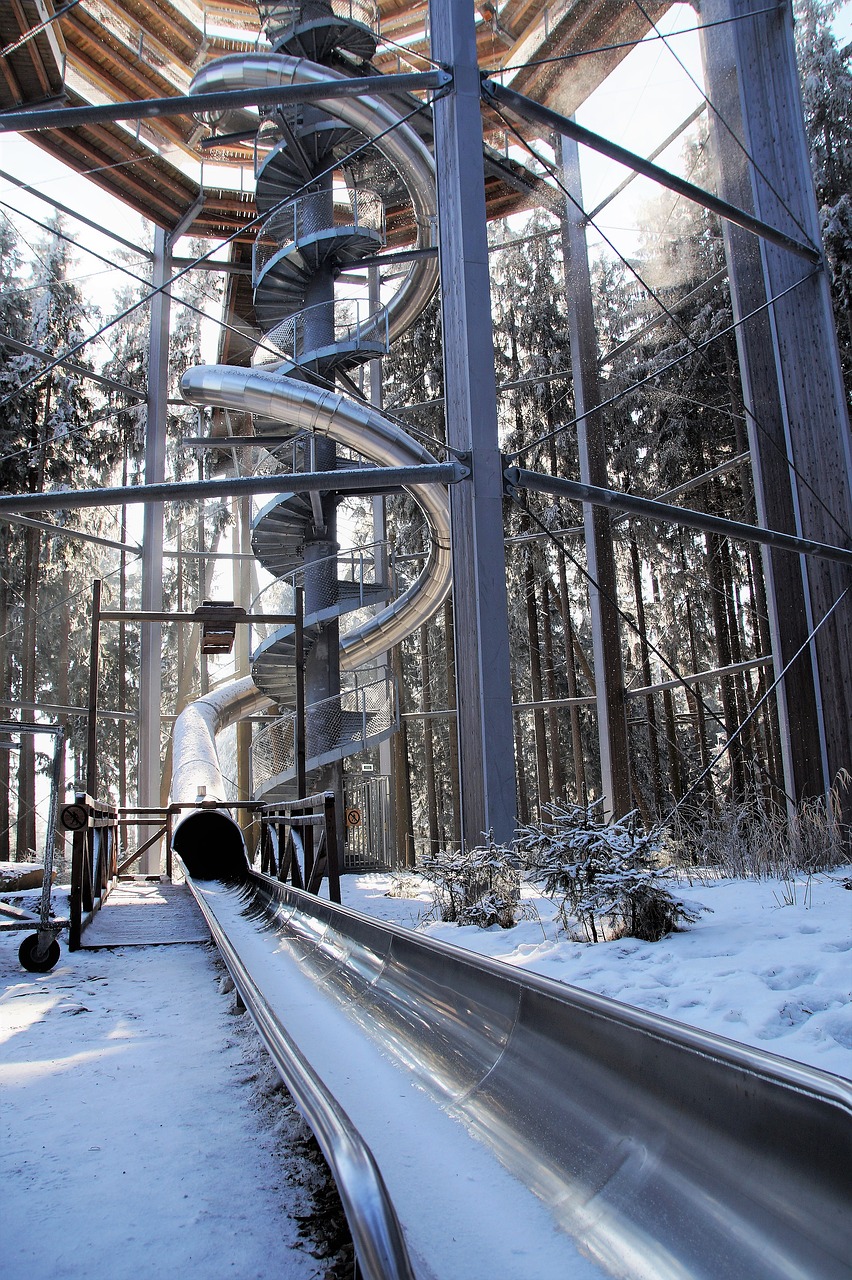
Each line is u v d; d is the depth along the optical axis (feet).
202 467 87.10
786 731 33.91
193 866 40.73
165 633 95.20
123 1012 13.08
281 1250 5.65
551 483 26.78
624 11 54.85
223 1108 8.51
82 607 79.61
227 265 72.23
